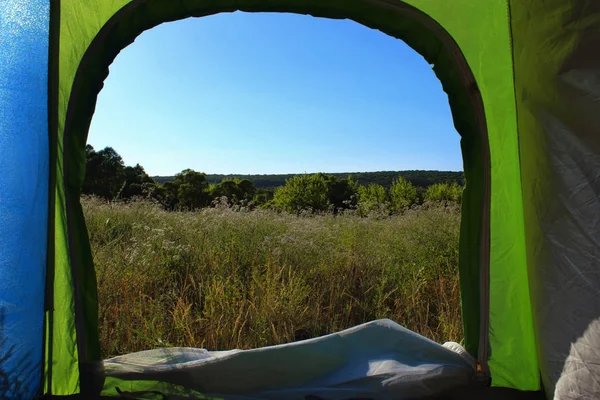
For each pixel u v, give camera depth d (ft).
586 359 5.63
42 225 6.80
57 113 6.88
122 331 9.13
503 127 7.33
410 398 7.06
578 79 5.94
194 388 7.23
